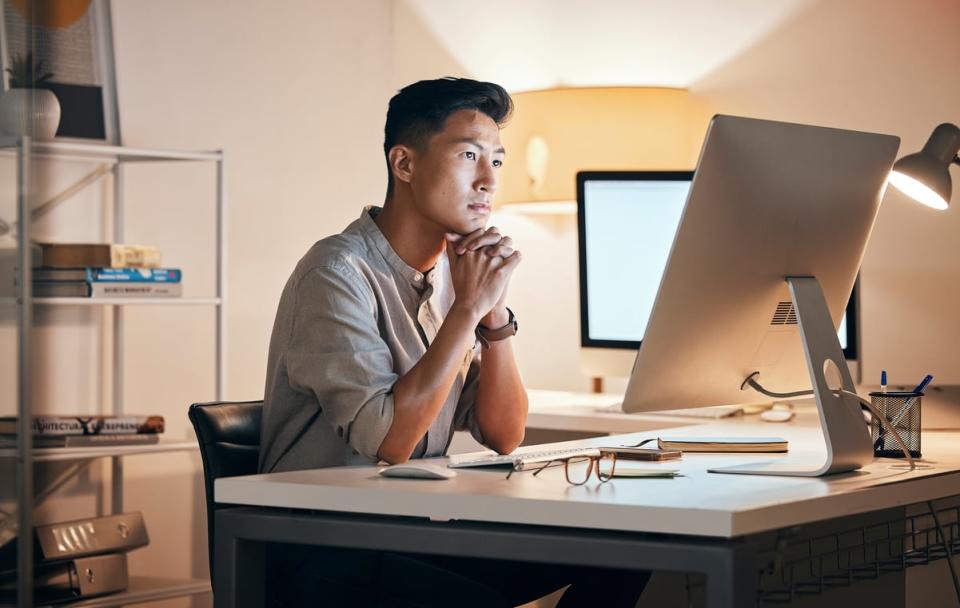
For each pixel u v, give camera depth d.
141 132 3.17
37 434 2.74
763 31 2.95
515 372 1.95
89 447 2.78
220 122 3.32
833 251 1.70
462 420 1.99
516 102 3.16
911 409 1.80
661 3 3.09
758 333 1.68
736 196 1.53
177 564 3.23
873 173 1.71
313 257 1.77
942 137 2.24
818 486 1.41
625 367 2.82
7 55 2.94
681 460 1.71
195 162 3.27
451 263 1.77
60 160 3.03
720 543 1.18
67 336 3.04
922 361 2.73
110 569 2.77
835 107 2.85
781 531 1.28
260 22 3.40
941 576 2.26
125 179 3.15
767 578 1.43
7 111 2.89
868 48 2.80
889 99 2.77
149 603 3.06
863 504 1.40
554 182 3.09
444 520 1.34
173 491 3.23
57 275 2.82
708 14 3.02
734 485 1.40
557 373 3.29
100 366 3.10
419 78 3.59
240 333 3.36
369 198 3.65
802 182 1.60
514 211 3.31
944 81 2.70
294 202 3.47
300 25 3.48
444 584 1.55
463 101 1.81
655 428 2.43
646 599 2.34
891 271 2.77
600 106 3.05
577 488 1.36
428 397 1.65
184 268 3.24
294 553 1.64
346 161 3.59
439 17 3.53
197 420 1.76
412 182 1.82
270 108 3.42
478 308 1.72
